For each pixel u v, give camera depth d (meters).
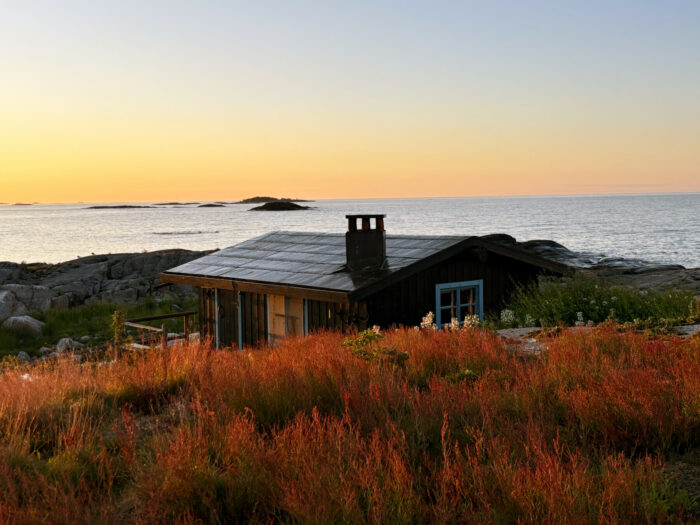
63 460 4.97
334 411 6.02
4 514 3.80
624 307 15.01
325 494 3.95
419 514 3.92
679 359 7.51
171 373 8.02
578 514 3.71
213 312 17.59
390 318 13.72
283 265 16.06
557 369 7.12
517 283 16.64
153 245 95.44
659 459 4.84
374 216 14.31
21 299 26.53
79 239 111.75
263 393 6.33
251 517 4.09
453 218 183.62
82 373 8.89
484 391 6.40
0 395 6.80
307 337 12.10
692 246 70.25
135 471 4.65
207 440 5.11
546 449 4.59
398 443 4.86
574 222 138.88
